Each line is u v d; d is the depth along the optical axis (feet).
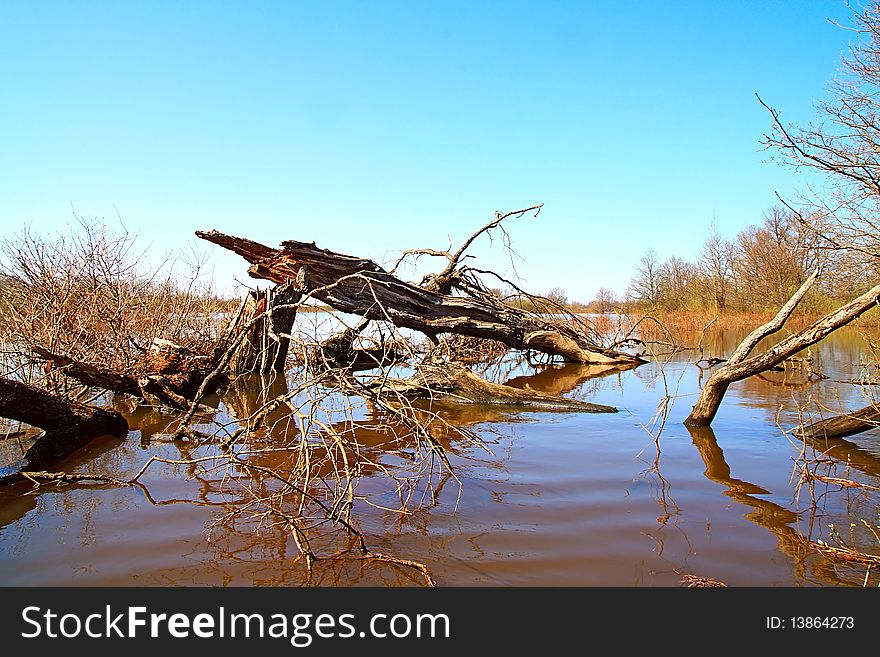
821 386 37.40
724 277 128.88
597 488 18.25
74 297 32.73
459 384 34.37
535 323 49.90
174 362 35.50
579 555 13.60
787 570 12.88
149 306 40.11
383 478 19.57
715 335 93.91
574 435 25.40
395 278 39.96
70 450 22.43
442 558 13.51
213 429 27.58
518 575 12.77
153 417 30.40
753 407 30.96
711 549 13.88
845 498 17.15
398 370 45.88
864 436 24.44
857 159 24.90
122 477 19.85
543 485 18.57
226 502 17.39
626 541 14.33
